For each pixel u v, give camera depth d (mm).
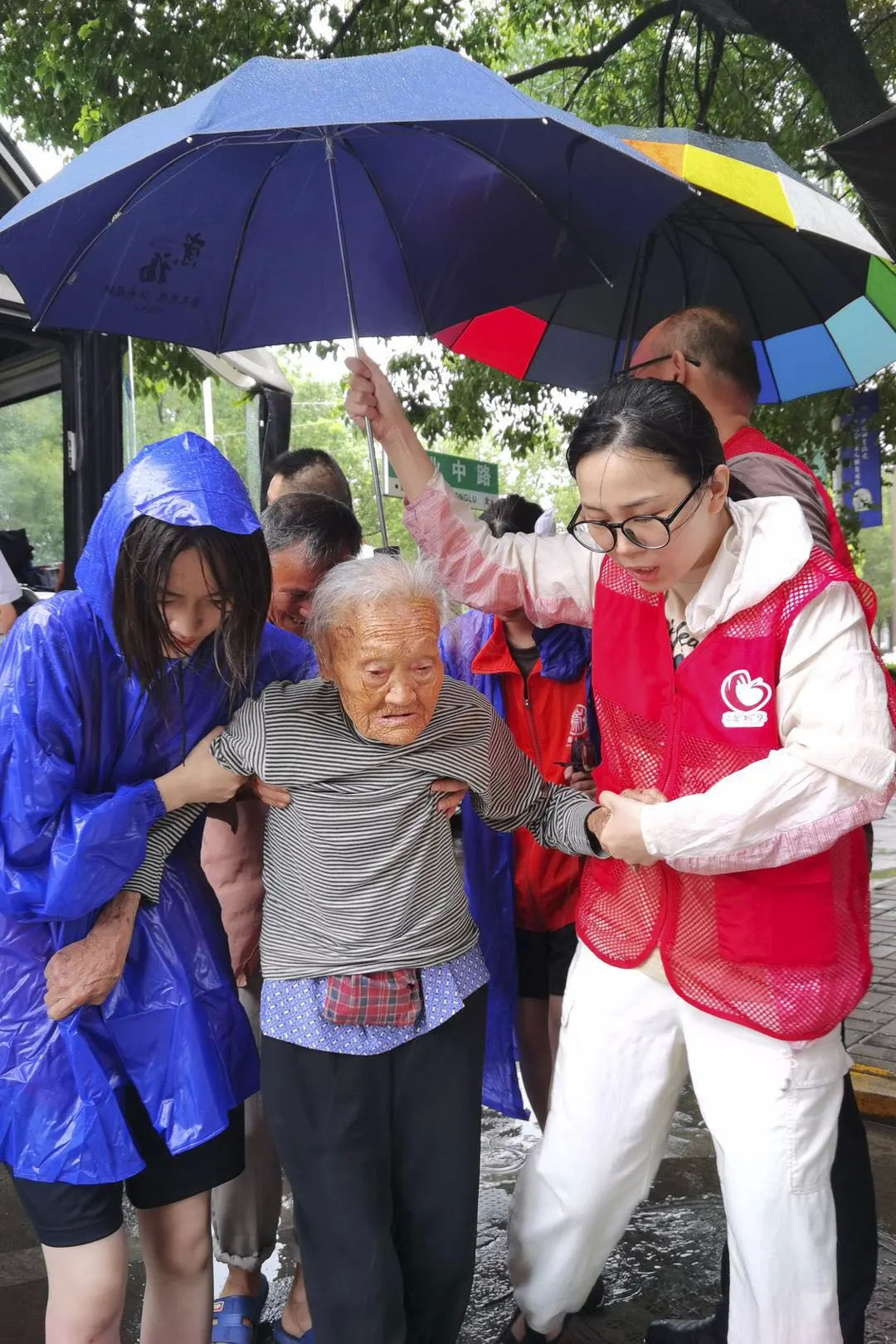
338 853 1798
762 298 2924
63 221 1854
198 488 1590
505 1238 2963
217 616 1683
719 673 1730
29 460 4309
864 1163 2105
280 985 1837
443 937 1866
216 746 1809
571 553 2158
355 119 1482
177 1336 1928
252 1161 2412
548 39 10930
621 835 1727
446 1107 1854
